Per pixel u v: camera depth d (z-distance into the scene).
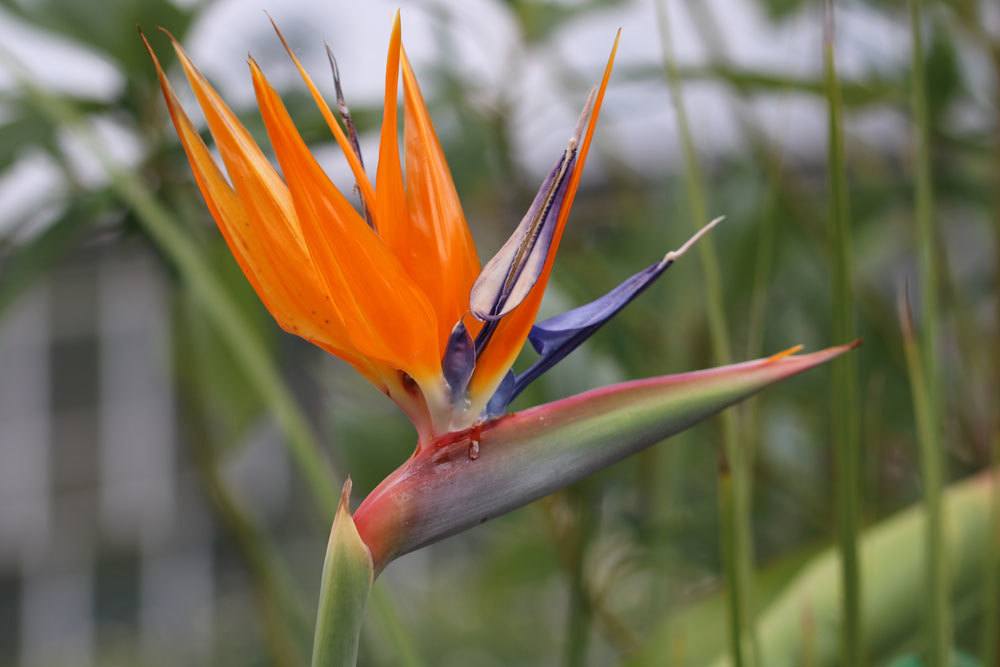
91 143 2.00
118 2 2.14
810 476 2.66
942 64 2.43
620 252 2.68
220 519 2.49
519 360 2.19
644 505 2.34
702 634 2.07
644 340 2.41
